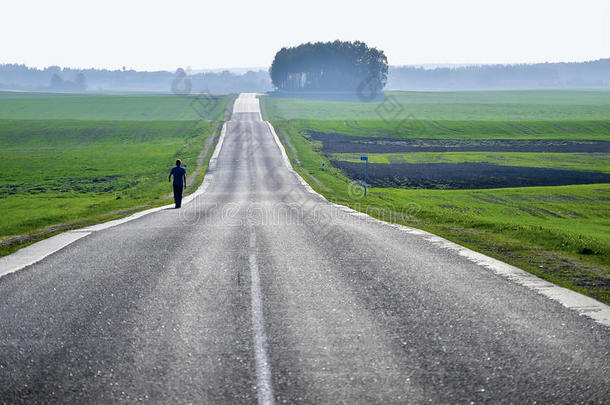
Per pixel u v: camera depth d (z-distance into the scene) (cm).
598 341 1008
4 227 3734
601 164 11331
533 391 802
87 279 1532
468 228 2984
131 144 16312
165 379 852
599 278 1588
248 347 988
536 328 1086
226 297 1326
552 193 7800
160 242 2216
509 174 9975
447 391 805
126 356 948
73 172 10806
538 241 2344
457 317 1162
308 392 803
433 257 1848
